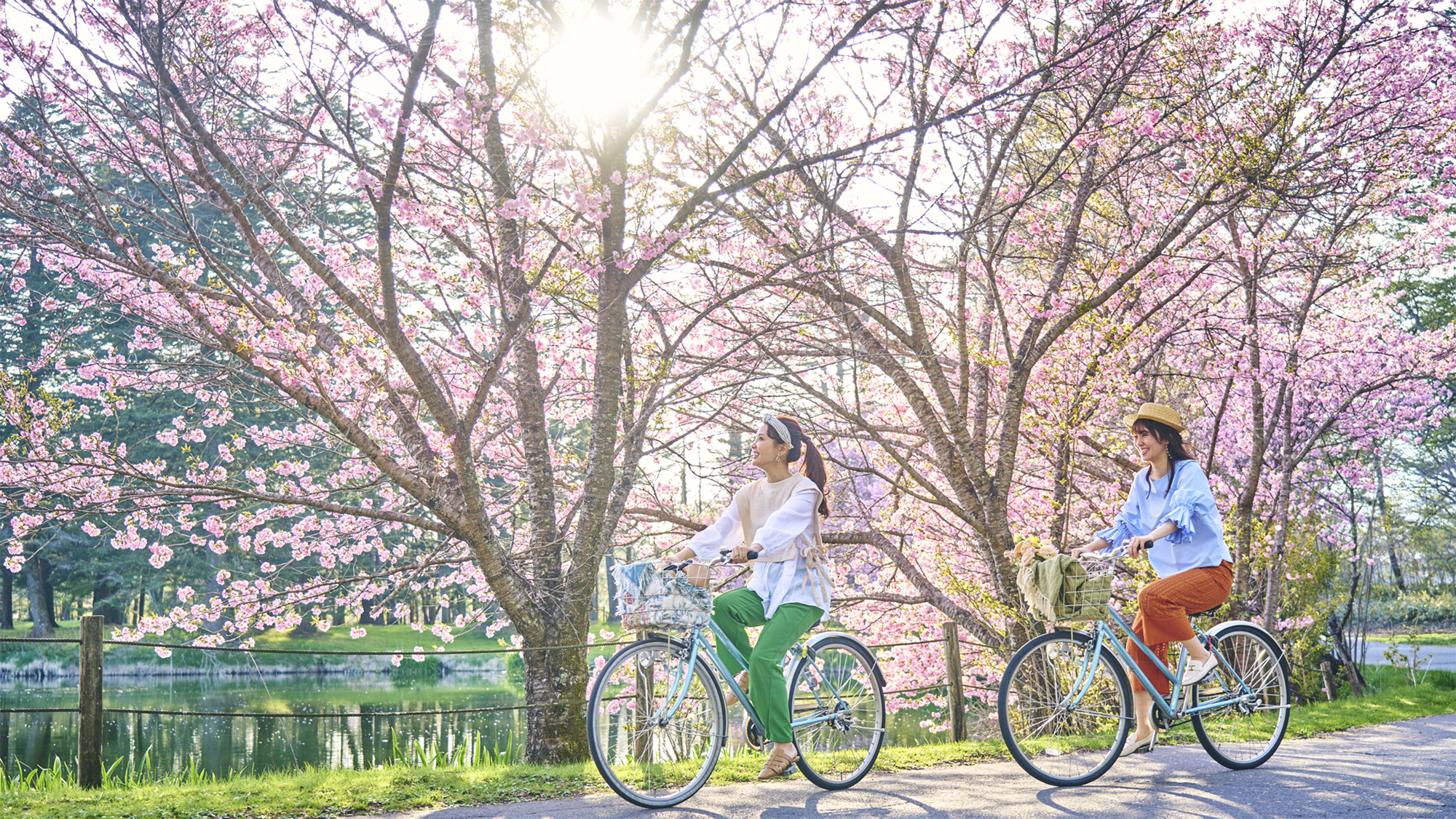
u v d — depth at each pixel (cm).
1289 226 1009
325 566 984
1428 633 1975
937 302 1061
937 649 1177
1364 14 862
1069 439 923
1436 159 889
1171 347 1123
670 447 1029
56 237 659
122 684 2703
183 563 2983
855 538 1029
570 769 494
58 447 804
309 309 659
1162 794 415
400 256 830
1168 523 470
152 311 772
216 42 707
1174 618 468
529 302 651
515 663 3016
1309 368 1084
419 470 698
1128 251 932
